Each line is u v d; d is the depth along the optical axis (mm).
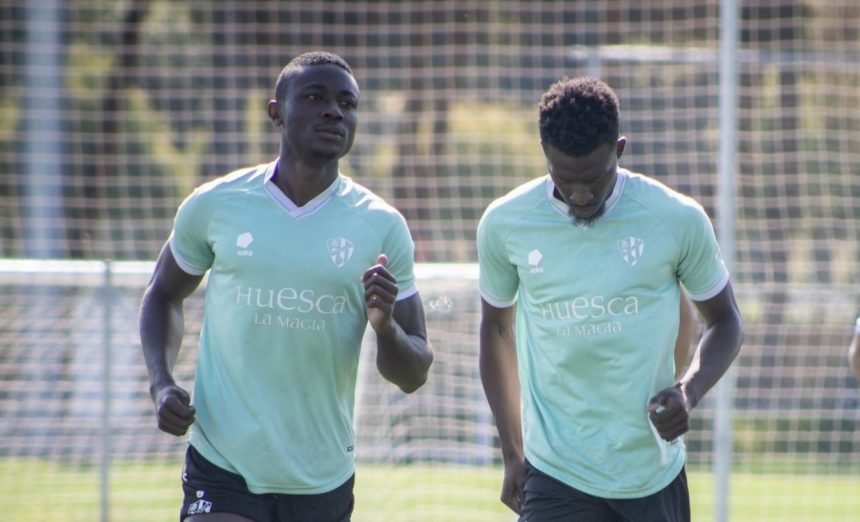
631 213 15008
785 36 47062
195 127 52312
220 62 53125
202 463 15227
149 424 29734
